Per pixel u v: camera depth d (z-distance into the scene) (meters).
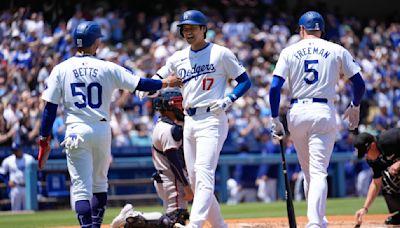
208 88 20.83
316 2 82.62
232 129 54.00
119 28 65.44
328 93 21.44
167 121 22.95
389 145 24.56
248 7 77.69
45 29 58.25
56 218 36.47
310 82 21.39
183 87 21.22
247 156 50.44
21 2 63.25
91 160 20.06
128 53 63.31
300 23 22.27
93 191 20.53
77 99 19.86
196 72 20.88
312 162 21.34
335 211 36.91
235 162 49.91
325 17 77.88
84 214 19.67
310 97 21.41
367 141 24.61
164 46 58.75
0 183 45.22
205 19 21.02
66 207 46.38
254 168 50.62
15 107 47.03
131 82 20.31
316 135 21.33
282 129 21.75
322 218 20.92
